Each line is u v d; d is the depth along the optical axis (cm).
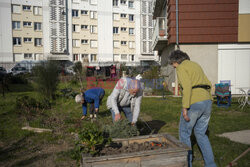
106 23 3709
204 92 280
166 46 1468
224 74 1088
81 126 507
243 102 780
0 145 396
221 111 704
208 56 1084
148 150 243
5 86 1256
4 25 3123
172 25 1064
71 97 959
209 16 1054
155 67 1350
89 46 3628
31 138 436
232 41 1059
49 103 802
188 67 284
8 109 686
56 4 3334
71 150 368
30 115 612
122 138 283
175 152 237
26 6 3253
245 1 1045
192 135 439
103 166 216
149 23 4006
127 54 3931
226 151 358
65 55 3406
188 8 1055
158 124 541
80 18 3553
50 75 898
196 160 332
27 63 2678
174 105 809
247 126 511
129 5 3919
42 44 3328
